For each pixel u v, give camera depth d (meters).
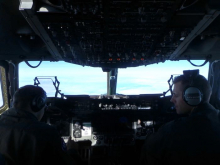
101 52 3.08
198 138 1.20
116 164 3.72
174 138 1.24
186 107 1.38
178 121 1.32
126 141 3.79
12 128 1.47
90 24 2.22
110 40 2.64
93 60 3.49
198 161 1.16
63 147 1.71
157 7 1.87
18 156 1.40
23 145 1.42
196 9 1.99
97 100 3.67
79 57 3.43
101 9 1.92
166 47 2.94
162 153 1.26
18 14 2.54
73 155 2.19
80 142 3.46
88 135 3.79
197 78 1.33
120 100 3.70
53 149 1.47
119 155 3.75
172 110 3.68
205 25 2.27
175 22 2.22
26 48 3.37
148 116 3.79
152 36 2.51
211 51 3.50
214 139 1.18
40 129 1.49
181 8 1.95
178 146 1.21
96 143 3.79
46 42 2.84
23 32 2.94
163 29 2.35
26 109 1.59
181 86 1.37
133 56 3.27
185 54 3.60
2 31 2.81
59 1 1.90
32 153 1.40
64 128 3.78
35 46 3.40
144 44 2.75
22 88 1.64
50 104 3.52
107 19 2.10
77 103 3.64
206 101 1.35
